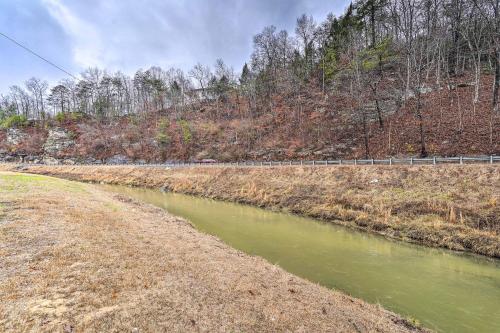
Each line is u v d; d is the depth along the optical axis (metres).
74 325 5.39
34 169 60.59
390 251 14.91
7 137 77.44
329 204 22.52
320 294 9.41
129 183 44.69
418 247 15.44
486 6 35.59
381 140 36.56
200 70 83.38
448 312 9.35
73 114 84.31
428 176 21.09
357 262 13.47
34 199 15.31
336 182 25.39
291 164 35.16
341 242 16.34
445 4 42.84
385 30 56.91
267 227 19.50
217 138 57.00
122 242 10.62
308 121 48.91
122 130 71.69
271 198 26.77
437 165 22.00
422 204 18.41
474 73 43.19
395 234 17.14
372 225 18.48
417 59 43.44
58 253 8.66
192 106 78.56
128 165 53.94
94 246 9.66
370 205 20.38
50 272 7.40
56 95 96.00
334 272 12.34
